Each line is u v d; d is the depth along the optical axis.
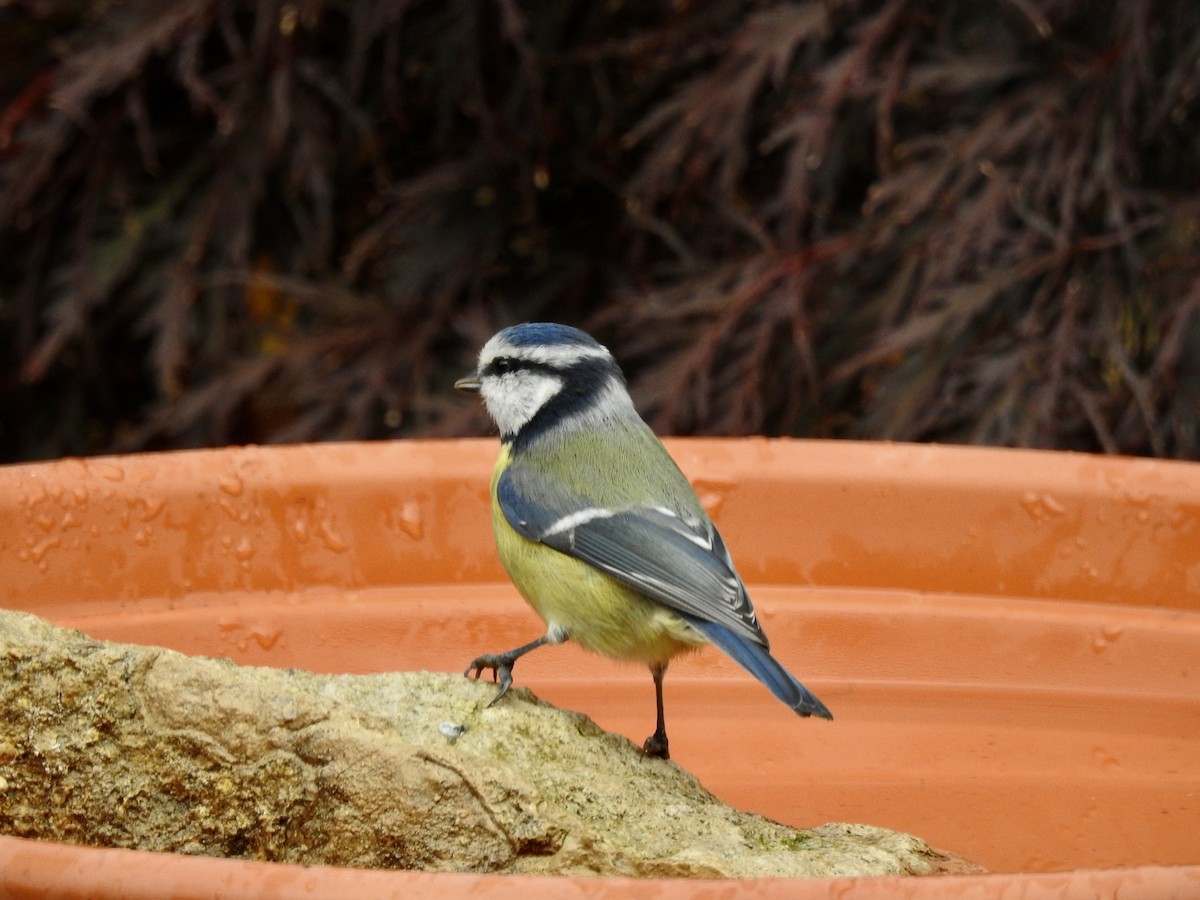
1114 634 7.84
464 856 5.23
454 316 13.36
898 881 4.18
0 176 13.42
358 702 5.73
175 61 13.06
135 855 4.27
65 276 13.31
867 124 12.62
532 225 13.27
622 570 6.66
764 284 11.86
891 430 11.49
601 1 13.52
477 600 8.08
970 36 12.31
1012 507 8.06
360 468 8.10
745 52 11.90
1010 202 11.48
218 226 13.34
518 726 5.81
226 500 7.93
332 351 13.29
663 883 4.16
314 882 4.16
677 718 7.51
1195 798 6.70
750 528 8.20
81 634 5.60
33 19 13.49
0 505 7.57
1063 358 11.09
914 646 7.88
